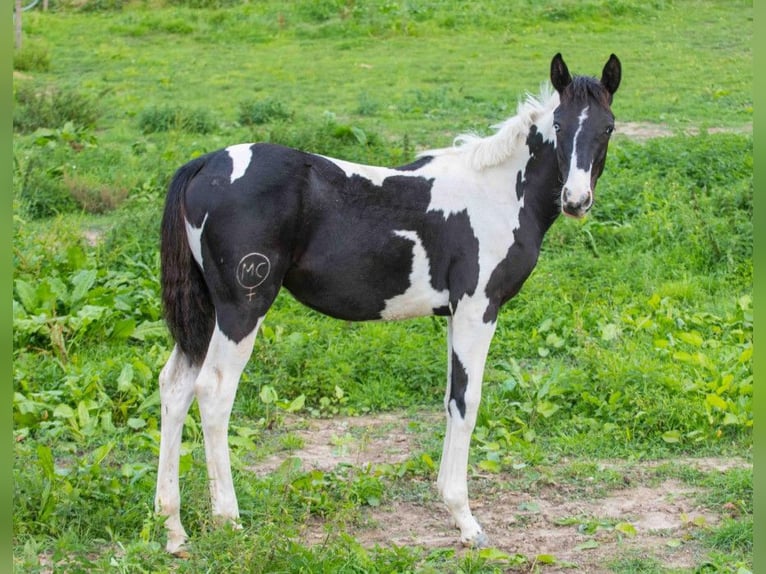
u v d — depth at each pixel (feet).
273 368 22.67
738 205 32.22
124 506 16.15
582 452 19.58
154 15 74.08
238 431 19.56
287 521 14.76
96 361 22.52
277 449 19.66
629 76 55.72
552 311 25.72
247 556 13.79
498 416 20.71
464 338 16.08
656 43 64.03
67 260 26.45
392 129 44.39
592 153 15.51
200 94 53.57
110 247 28.81
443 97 50.16
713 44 63.57
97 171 37.50
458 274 16.05
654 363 22.35
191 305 15.48
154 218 30.27
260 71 59.41
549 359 23.95
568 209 15.44
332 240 15.58
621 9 72.23
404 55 63.05
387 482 18.20
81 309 24.06
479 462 18.97
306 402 21.98
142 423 19.58
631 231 30.99
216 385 15.17
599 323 25.12
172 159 38.63
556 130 15.81
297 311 26.30
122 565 13.98
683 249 29.99
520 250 16.30
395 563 14.46
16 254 26.50
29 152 39.04
